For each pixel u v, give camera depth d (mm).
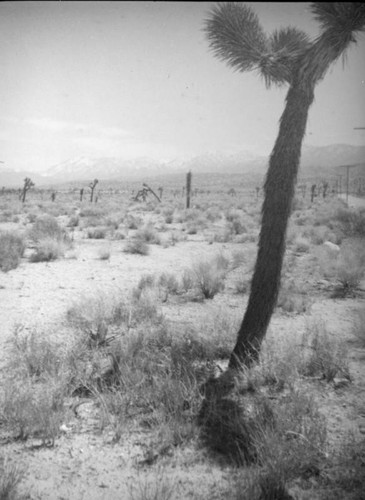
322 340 5816
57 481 3211
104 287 9570
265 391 4629
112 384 4551
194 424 3893
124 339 5715
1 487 2975
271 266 4730
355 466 3305
